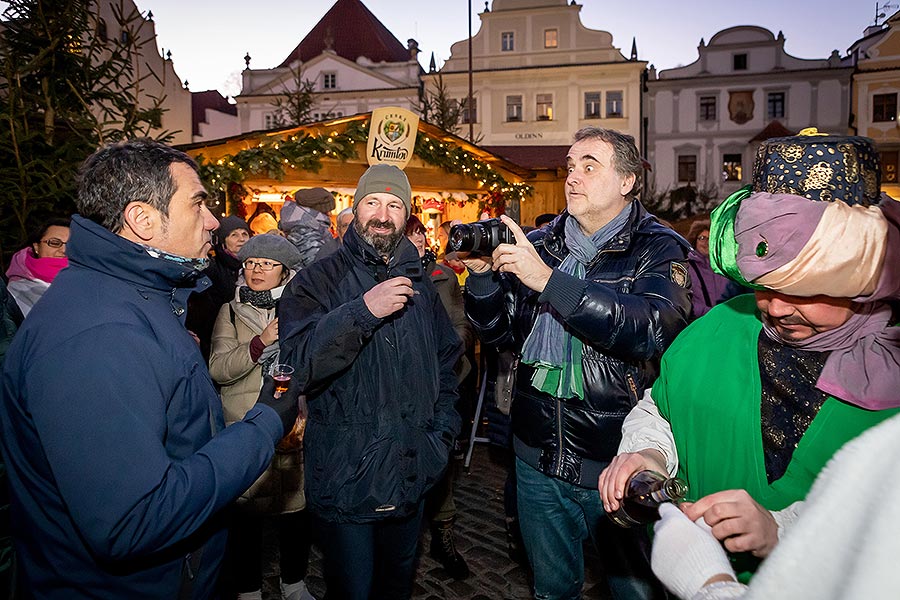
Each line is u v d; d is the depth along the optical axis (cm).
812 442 121
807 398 124
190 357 140
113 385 118
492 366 380
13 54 417
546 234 235
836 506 63
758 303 121
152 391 123
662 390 150
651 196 2422
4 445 131
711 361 138
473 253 204
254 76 3111
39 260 295
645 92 2983
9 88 407
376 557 221
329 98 3038
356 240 217
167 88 1734
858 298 108
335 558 205
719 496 110
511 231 195
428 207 898
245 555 272
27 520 130
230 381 262
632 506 127
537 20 2922
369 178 218
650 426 153
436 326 235
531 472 217
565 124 2923
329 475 200
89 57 452
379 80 3016
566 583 222
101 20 470
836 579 60
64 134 443
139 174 136
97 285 131
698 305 319
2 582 171
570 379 202
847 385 116
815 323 116
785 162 112
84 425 115
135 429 118
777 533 109
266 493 261
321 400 205
